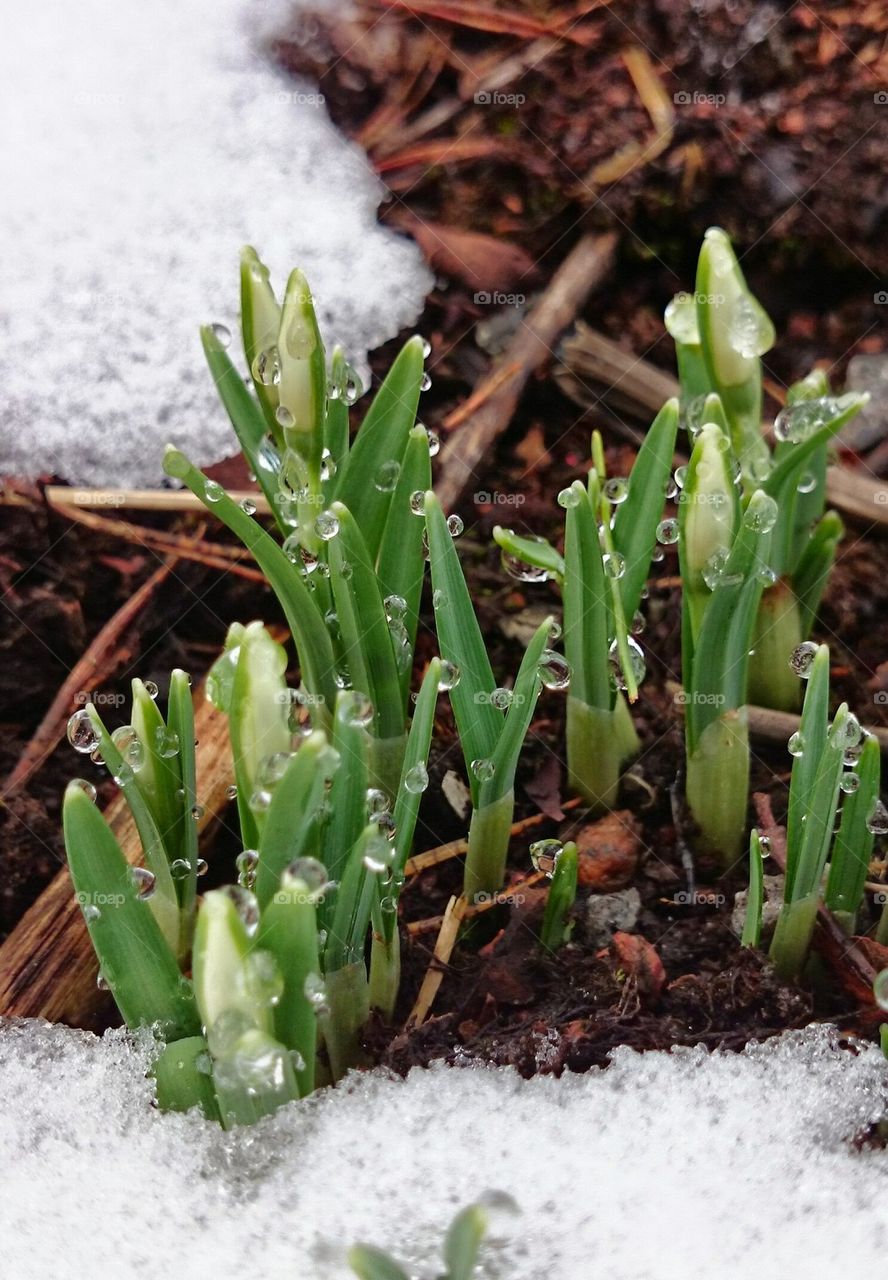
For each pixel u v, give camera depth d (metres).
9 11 0.66
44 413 0.60
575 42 0.65
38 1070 0.52
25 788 0.56
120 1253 0.50
